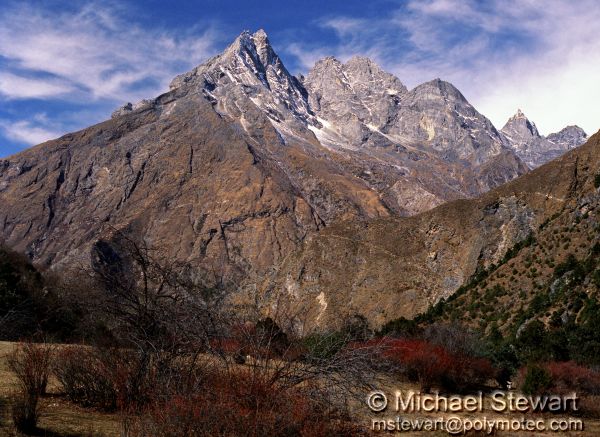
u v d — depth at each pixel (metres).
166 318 13.47
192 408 10.47
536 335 41.06
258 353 12.87
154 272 13.98
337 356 12.64
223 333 13.37
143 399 12.80
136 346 13.84
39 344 16.06
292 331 13.81
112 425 12.41
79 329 15.69
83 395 14.27
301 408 11.13
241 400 11.21
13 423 11.62
